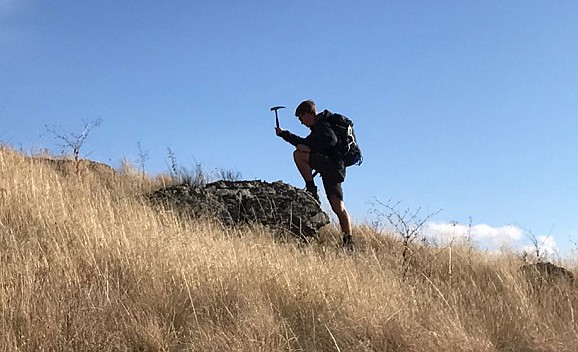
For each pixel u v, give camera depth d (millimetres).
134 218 5805
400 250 6625
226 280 4719
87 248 4965
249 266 4992
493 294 5520
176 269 4738
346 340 4250
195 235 5641
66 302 4137
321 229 7246
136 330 3994
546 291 5594
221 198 7105
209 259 4992
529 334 4727
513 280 5555
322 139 6672
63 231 5320
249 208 7059
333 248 6438
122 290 4500
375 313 4484
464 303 5207
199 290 4578
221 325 4203
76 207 5957
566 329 4906
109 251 4992
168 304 4348
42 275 4406
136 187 8273
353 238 6969
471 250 6699
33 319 3887
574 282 6129
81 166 8469
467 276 5934
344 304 4605
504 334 4750
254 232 6578
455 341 4254
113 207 6336
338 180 6750
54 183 6762
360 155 6801
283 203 7078
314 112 6824
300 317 4500
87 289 4371
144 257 4891
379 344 4250
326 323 4371
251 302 4449
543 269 6230
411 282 5516
